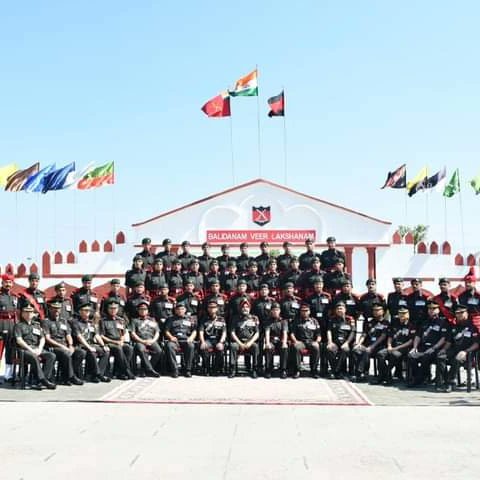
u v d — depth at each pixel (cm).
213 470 761
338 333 1631
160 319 1703
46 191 3284
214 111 3306
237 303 1688
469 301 1644
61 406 1203
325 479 725
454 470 762
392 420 1073
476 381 1462
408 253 3077
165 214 3091
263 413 1138
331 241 1958
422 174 3488
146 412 1143
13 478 724
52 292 2992
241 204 3117
